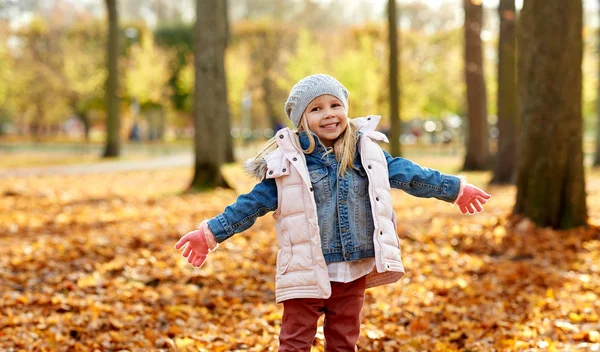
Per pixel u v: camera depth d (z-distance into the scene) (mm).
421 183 3299
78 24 47188
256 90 48562
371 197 3160
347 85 38844
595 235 8305
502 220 8953
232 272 6668
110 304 5574
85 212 11211
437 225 9266
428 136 52219
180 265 6867
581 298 5574
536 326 4855
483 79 21281
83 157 30562
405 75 41156
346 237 3135
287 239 3135
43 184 16484
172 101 50531
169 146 44000
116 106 28672
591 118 54750
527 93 8805
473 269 6809
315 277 3080
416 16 46062
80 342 4672
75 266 6863
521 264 6824
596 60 28953
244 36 48062
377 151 3273
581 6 8477
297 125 3268
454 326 4938
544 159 8672
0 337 4625
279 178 3160
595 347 4332
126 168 23047
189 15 72312
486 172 20719
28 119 56656
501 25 16250
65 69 44344
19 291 5988
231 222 3156
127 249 7695
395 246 3207
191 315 5281
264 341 4586
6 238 8477
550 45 8516
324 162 3184
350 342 3234
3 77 40000
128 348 4547
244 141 42219
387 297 5766
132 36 45312
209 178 14750
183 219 10383
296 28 49000
